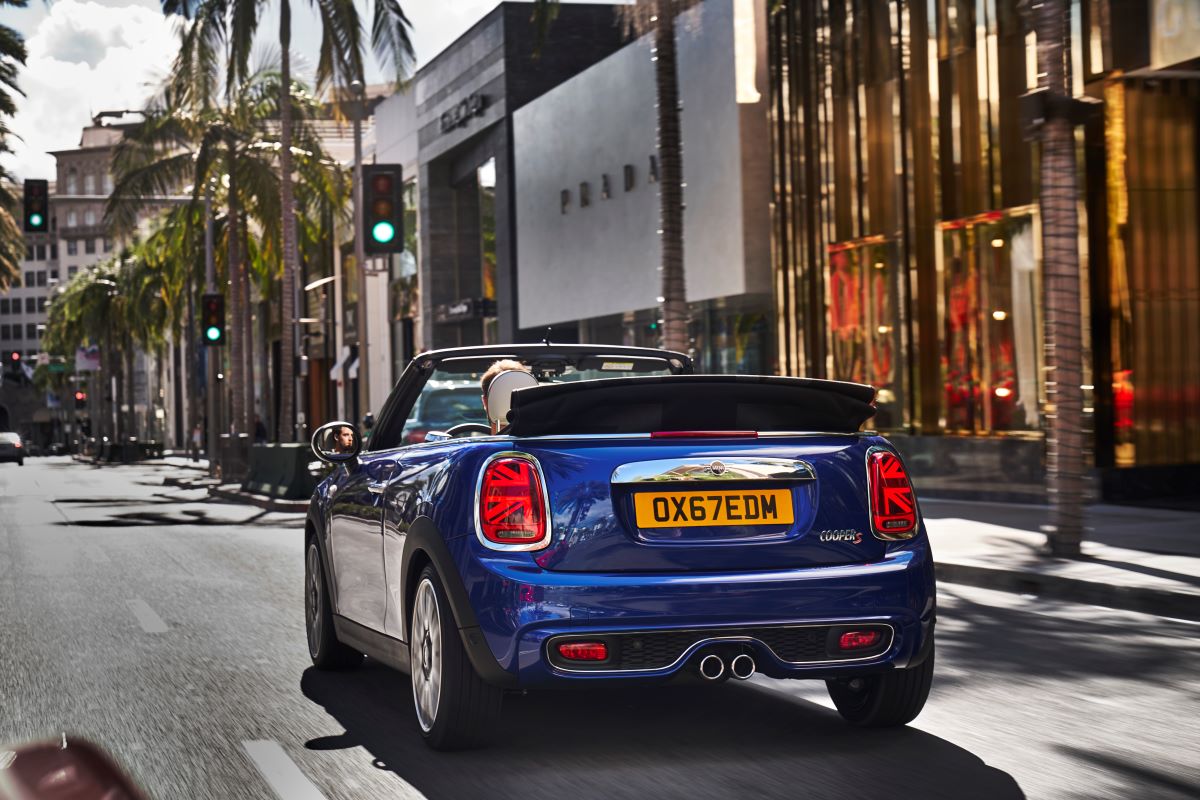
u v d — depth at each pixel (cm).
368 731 623
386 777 534
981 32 1936
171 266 5153
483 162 4112
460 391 888
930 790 499
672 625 528
